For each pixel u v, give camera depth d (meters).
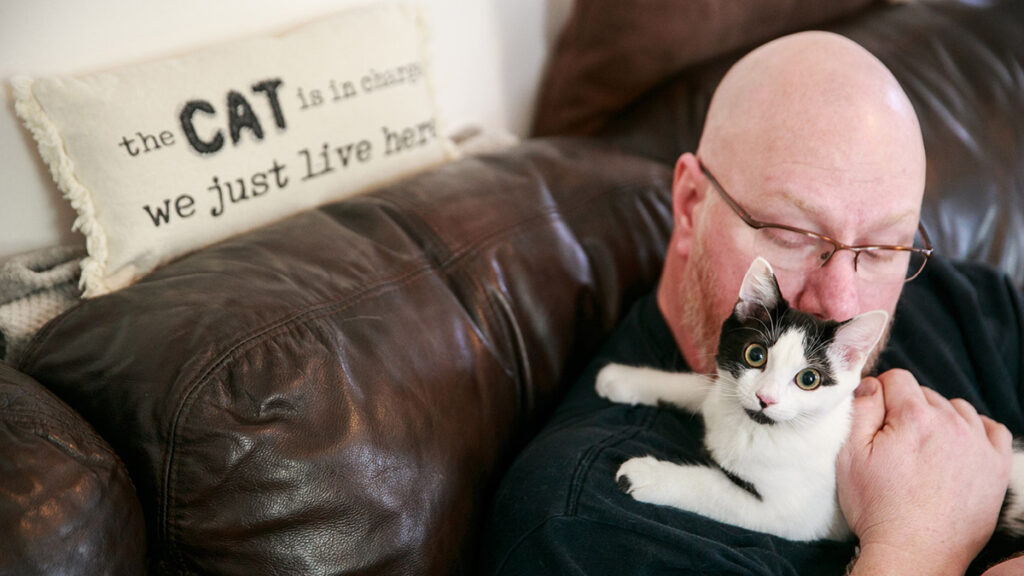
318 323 0.83
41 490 0.62
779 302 0.88
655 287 1.30
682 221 1.15
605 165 1.34
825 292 0.96
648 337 1.18
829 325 0.85
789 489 0.87
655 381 1.05
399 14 1.24
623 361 1.16
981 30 1.79
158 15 1.05
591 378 1.13
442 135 1.32
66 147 0.90
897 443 0.86
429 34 1.30
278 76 1.06
